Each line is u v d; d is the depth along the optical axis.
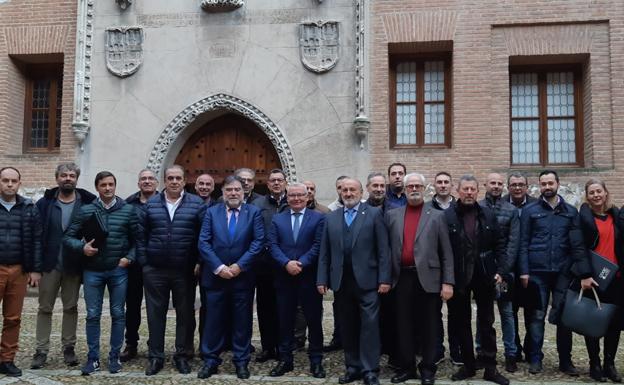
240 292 6.14
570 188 10.91
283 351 6.26
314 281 6.19
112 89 12.06
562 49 11.23
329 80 11.61
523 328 8.57
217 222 6.22
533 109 11.81
